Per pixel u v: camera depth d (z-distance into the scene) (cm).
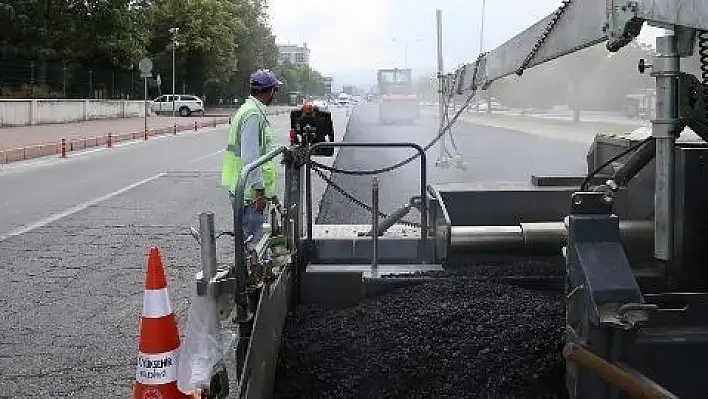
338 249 400
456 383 262
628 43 233
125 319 528
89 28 4259
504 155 1470
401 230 493
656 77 238
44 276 656
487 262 368
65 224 930
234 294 231
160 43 6066
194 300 228
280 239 308
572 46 277
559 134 1261
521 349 267
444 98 810
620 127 496
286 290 320
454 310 298
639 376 189
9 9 3722
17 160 1869
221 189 1271
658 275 267
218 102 7388
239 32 7019
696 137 313
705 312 211
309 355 294
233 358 364
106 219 966
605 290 206
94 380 417
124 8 4391
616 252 216
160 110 5338
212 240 228
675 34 229
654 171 284
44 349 467
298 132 868
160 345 253
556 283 333
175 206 1077
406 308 309
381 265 382
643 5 216
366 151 1797
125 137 2766
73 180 1438
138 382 254
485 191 404
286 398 276
